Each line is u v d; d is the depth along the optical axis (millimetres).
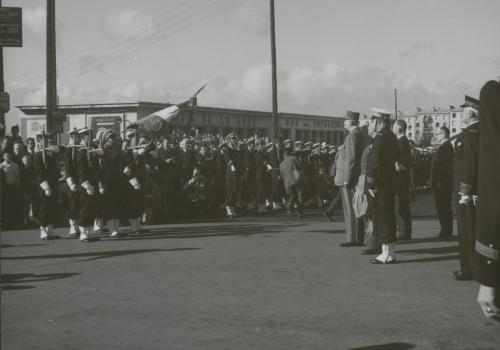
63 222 14250
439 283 6934
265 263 8305
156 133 18719
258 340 4762
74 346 4641
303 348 4551
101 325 5234
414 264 8219
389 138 8234
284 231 12148
